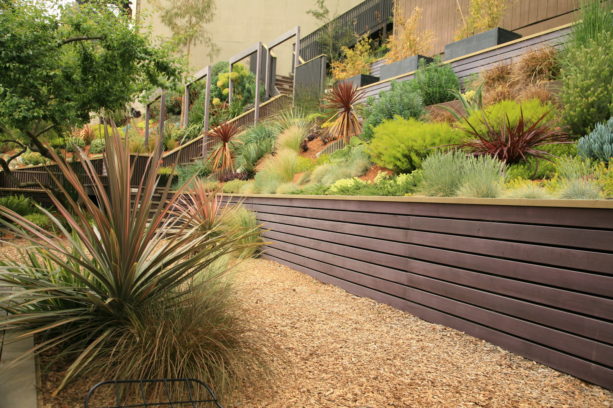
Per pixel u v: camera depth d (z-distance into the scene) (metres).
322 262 5.27
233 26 23.69
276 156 9.19
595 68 4.54
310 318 3.69
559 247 2.72
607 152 3.79
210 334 2.50
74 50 9.46
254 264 6.09
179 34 22.67
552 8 9.07
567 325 2.64
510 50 7.23
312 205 5.51
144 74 10.94
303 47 18.41
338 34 16.83
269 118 12.31
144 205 2.59
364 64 12.51
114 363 2.34
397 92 7.32
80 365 2.32
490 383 2.51
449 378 2.58
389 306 4.13
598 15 5.08
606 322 2.45
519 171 4.30
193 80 15.31
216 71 19.88
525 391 2.42
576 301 2.60
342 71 12.98
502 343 3.05
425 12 12.30
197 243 3.01
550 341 2.73
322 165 7.65
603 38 4.74
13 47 7.79
